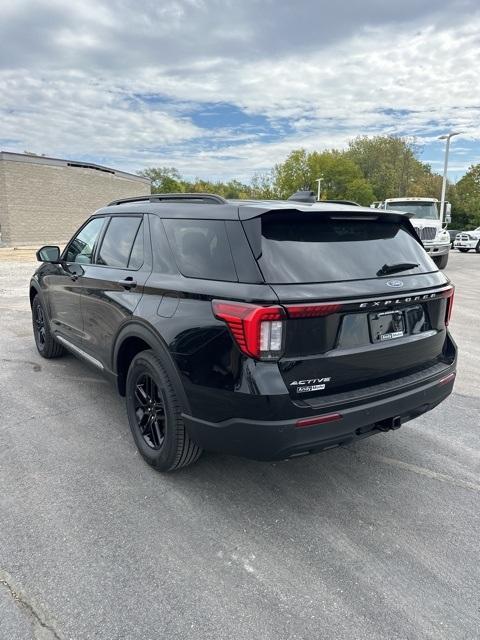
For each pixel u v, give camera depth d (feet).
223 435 8.54
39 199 89.86
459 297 34.99
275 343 7.83
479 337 23.40
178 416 9.65
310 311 7.95
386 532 8.87
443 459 11.58
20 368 17.57
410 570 7.91
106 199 107.04
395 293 9.09
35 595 7.23
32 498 9.64
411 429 13.19
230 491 10.10
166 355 9.37
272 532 8.82
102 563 7.91
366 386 8.99
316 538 8.68
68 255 15.58
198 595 7.30
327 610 7.07
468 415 14.15
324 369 8.29
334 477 10.73
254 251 8.36
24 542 8.36
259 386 7.86
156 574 7.71
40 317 18.81
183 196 10.79
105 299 12.09
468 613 7.05
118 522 8.98
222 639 6.55
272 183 217.97
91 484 10.20
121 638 6.54
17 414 13.62
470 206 186.29
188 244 9.77
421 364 10.16
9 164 83.87
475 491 10.24
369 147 237.04
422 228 48.44
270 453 8.11
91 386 15.83
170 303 9.55
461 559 8.20
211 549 8.33
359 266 9.11
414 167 223.10
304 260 8.56
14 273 47.37
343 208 9.58
